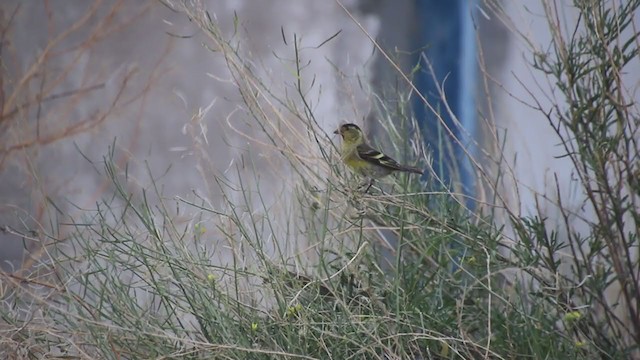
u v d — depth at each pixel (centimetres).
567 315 999
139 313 1071
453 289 1120
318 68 1769
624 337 1114
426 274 1135
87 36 1903
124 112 1802
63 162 1742
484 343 1061
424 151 1120
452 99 1628
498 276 1173
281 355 988
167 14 1878
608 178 1117
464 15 1692
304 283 1089
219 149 1641
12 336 1022
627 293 1059
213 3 1858
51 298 1108
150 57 1870
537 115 1570
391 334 997
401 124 1208
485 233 1085
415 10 1758
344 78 1265
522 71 1628
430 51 1708
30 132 1669
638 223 1055
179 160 1747
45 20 1895
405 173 1145
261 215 1133
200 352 1019
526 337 1037
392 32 1780
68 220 1507
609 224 1063
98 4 1750
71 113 1827
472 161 1091
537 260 1068
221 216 1107
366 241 1084
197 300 1056
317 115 1482
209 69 1817
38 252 1273
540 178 1472
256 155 1466
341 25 1816
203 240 1288
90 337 1009
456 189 1201
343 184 1091
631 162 1065
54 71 1786
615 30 1062
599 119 1062
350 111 1300
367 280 1064
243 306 1041
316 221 1232
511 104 1611
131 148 1700
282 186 1234
